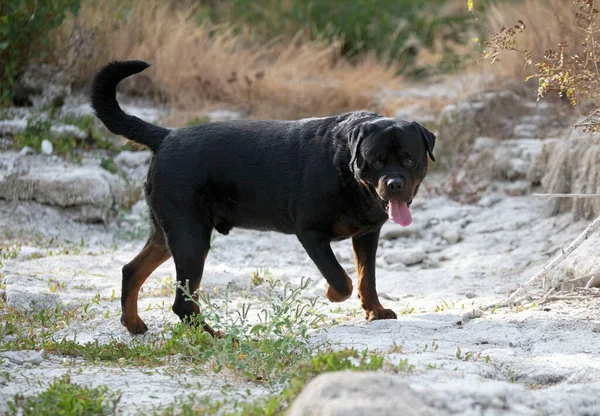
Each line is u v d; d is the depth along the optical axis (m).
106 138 17.00
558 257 10.09
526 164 15.70
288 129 9.42
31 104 17.72
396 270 13.23
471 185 16.12
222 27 23.12
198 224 9.30
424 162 8.98
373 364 6.71
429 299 11.16
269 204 9.31
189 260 9.23
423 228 15.04
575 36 16.19
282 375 7.38
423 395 6.03
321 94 19.53
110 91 9.66
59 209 14.69
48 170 15.05
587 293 10.22
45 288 10.99
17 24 17.11
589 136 14.08
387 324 9.10
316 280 12.25
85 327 9.54
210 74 19.55
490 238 14.15
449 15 25.59
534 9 18.61
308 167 9.06
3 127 16.22
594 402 6.33
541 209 14.65
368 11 25.22
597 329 8.73
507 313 9.70
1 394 6.90
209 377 7.55
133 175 16.05
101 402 6.54
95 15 18.97
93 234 14.52
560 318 9.12
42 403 6.57
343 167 8.89
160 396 6.95
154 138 9.64
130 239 14.52
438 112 18.36
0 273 11.52
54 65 18.20
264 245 14.57
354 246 9.61
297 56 22.06
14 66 17.23
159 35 19.95
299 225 9.17
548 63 10.59
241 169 9.28
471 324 9.13
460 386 6.23
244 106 19.06
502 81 18.25
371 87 20.73
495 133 16.88
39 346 8.55
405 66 23.70
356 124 8.96
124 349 8.48
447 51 23.80
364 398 5.35
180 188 9.22
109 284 11.44
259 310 10.25
